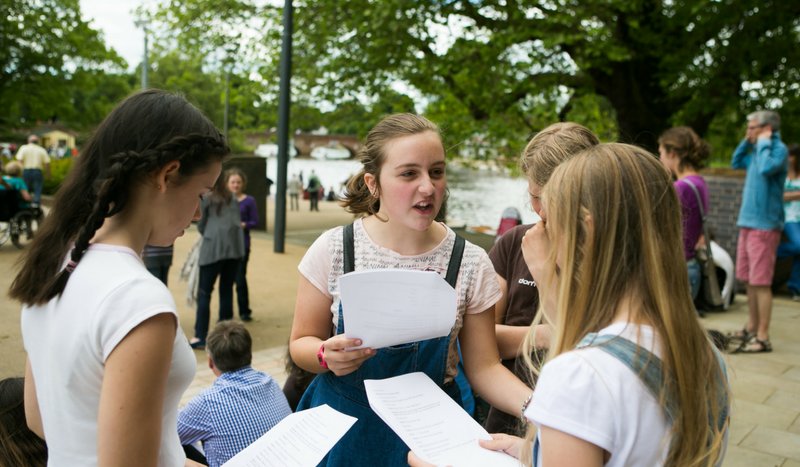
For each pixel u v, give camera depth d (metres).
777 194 5.37
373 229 1.89
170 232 1.29
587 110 11.70
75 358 1.14
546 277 1.31
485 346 1.88
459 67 10.12
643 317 1.17
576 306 1.23
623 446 1.11
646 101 10.84
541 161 2.06
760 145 5.29
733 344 5.55
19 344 5.46
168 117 1.24
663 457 1.12
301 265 1.89
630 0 8.84
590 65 9.35
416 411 1.60
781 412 4.18
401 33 9.59
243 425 2.76
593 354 1.14
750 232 5.47
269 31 11.13
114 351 1.11
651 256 1.18
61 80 30.62
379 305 1.62
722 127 12.16
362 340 1.62
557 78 10.44
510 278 2.39
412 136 1.77
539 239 2.14
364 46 10.18
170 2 11.48
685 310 1.18
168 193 1.24
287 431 1.63
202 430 2.77
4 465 1.88
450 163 11.44
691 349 1.16
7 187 10.04
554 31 9.38
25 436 1.90
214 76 13.06
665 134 4.65
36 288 1.22
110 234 1.23
